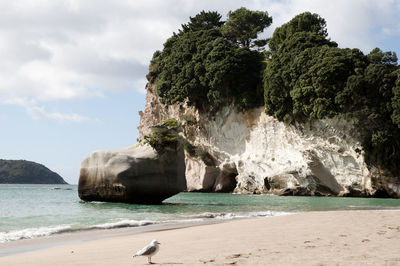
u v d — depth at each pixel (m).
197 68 69.06
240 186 69.81
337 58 50.28
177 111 84.06
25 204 30.95
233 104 69.50
